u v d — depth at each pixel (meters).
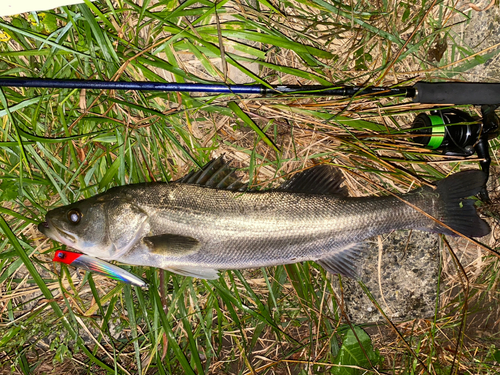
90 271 0.54
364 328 0.63
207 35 0.53
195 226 0.51
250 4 0.56
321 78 0.54
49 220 0.50
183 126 0.57
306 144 0.58
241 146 0.59
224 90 0.48
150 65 0.55
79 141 0.55
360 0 0.57
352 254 0.55
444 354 0.61
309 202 0.52
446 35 0.58
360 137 0.57
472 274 0.62
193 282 0.60
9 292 0.57
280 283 0.60
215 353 0.59
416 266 0.59
